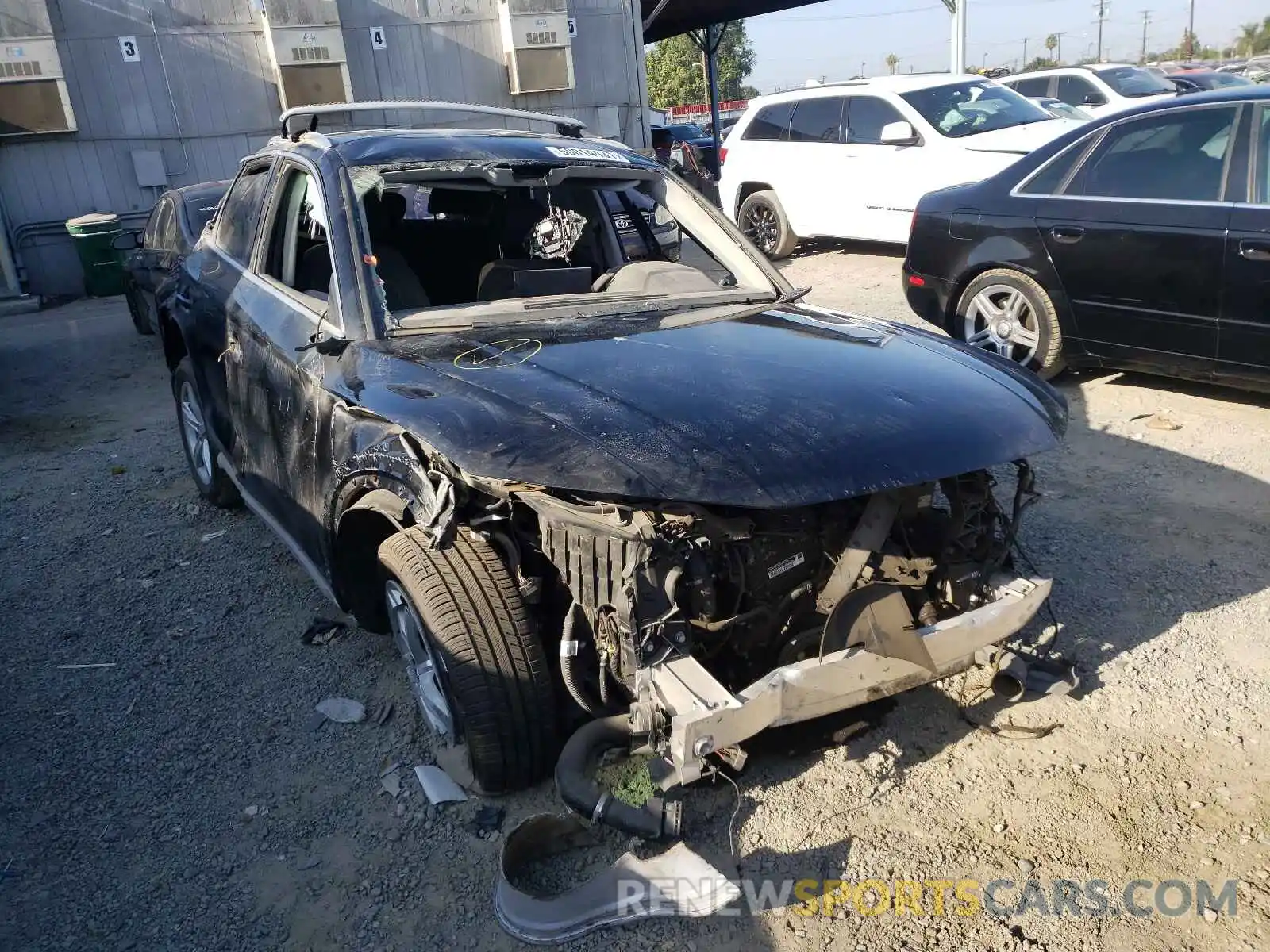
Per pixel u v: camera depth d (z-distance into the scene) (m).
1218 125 5.28
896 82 10.78
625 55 16.92
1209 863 2.55
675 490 2.30
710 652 2.62
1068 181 5.88
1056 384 6.42
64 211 13.73
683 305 3.64
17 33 12.77
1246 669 3.36
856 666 2.54
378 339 3.18
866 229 10.81
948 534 2.84
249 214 4.34
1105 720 3.12
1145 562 4.10
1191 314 5.31
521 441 2.46
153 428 7.01
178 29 13.75
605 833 2.70
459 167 3.63
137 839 2.81
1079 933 2.36
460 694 2.65
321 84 14.38
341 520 3.14
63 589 4.40
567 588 2.73
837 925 2.41
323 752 3.15
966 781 2.88
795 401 2.69
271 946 2.43
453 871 2.62
